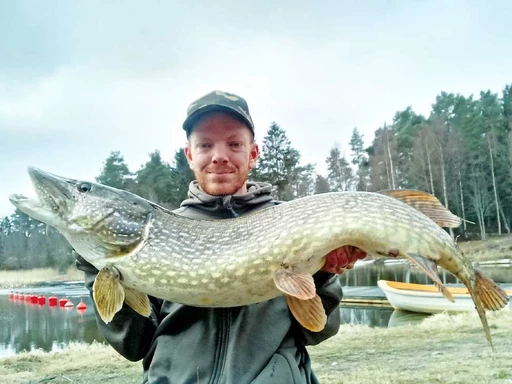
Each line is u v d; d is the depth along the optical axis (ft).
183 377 2.60
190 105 3.19
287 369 2.62
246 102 3.23
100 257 2.86
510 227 43.91
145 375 2.88
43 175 2.98
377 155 49.93
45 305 19.42
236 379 2.55
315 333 2.89
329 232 2.68
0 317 15.66
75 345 9.59
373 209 2.73
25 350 9.71
